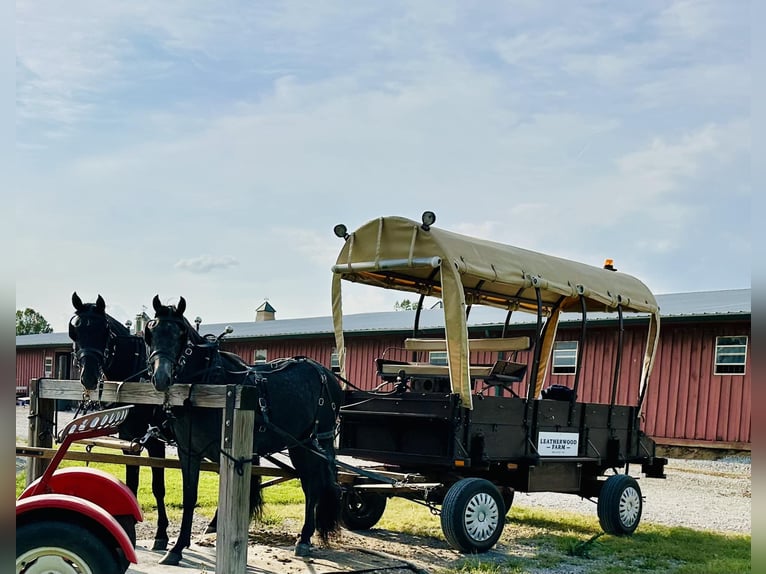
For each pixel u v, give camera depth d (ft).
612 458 36.42
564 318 75.10
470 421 28.55
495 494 28.50
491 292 36.63
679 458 68.49
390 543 29.81
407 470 32.22
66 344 136.98
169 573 21.38
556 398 35.63
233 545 19.20
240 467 19.48
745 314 64.90
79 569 16.42
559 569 26.73
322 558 26.02
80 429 18.72
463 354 28.32
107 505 18.88
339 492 27.78
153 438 26.61
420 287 35.06
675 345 70.38
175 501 37.22
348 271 31.83
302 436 28.25
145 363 27.22
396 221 30.32
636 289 38.27
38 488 18.43
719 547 31.65
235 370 26.30
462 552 28.19
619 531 33.65
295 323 123.24
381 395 30.99
